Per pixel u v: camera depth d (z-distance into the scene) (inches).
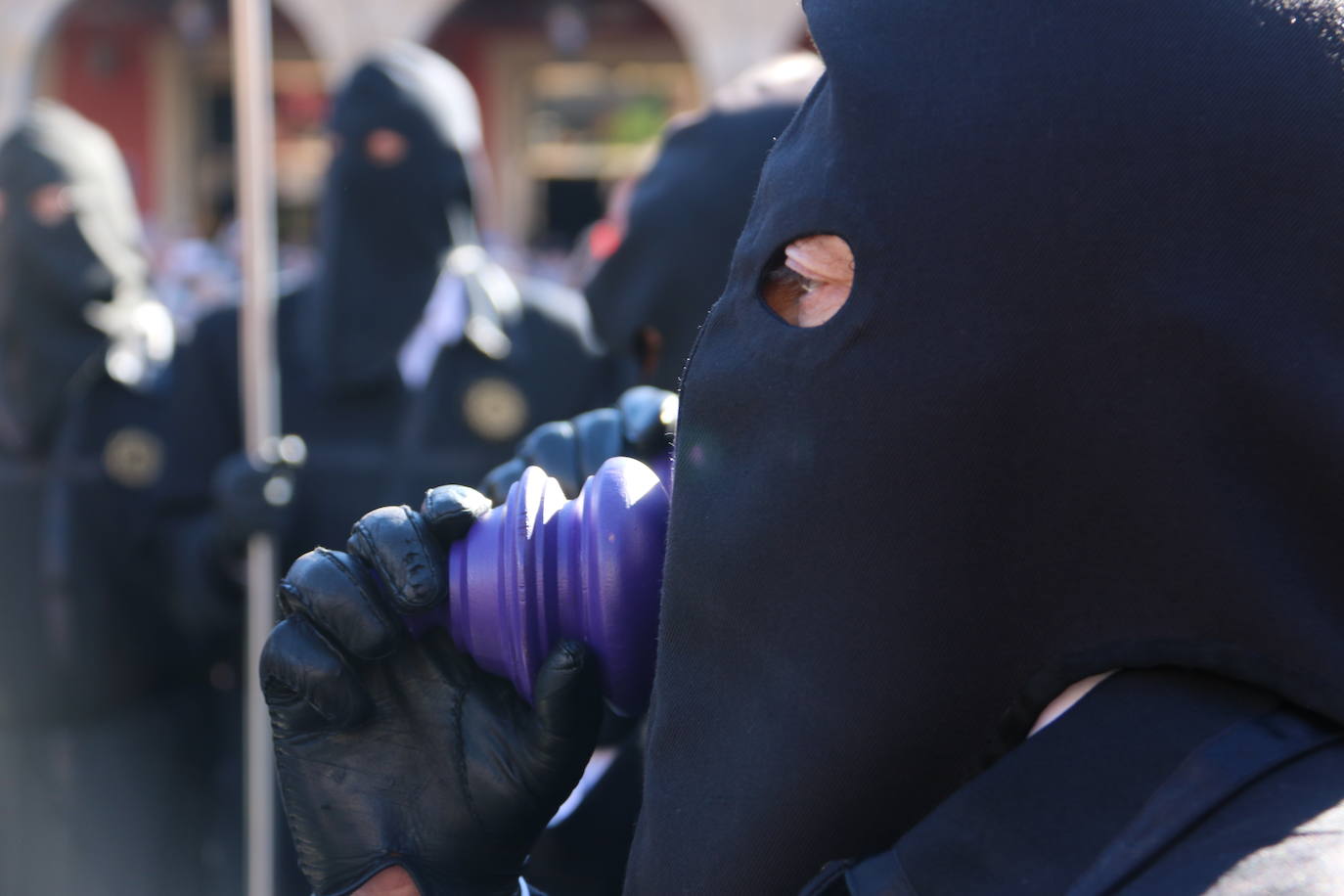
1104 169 45.1
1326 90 44.8
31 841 204.8
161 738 208.2
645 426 77.3
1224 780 41.8
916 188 46.9
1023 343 45.8
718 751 51.6
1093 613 46.8
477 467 181.9
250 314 164.1
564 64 989.8
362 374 180.9
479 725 59.3
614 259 124.5
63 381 202.8
